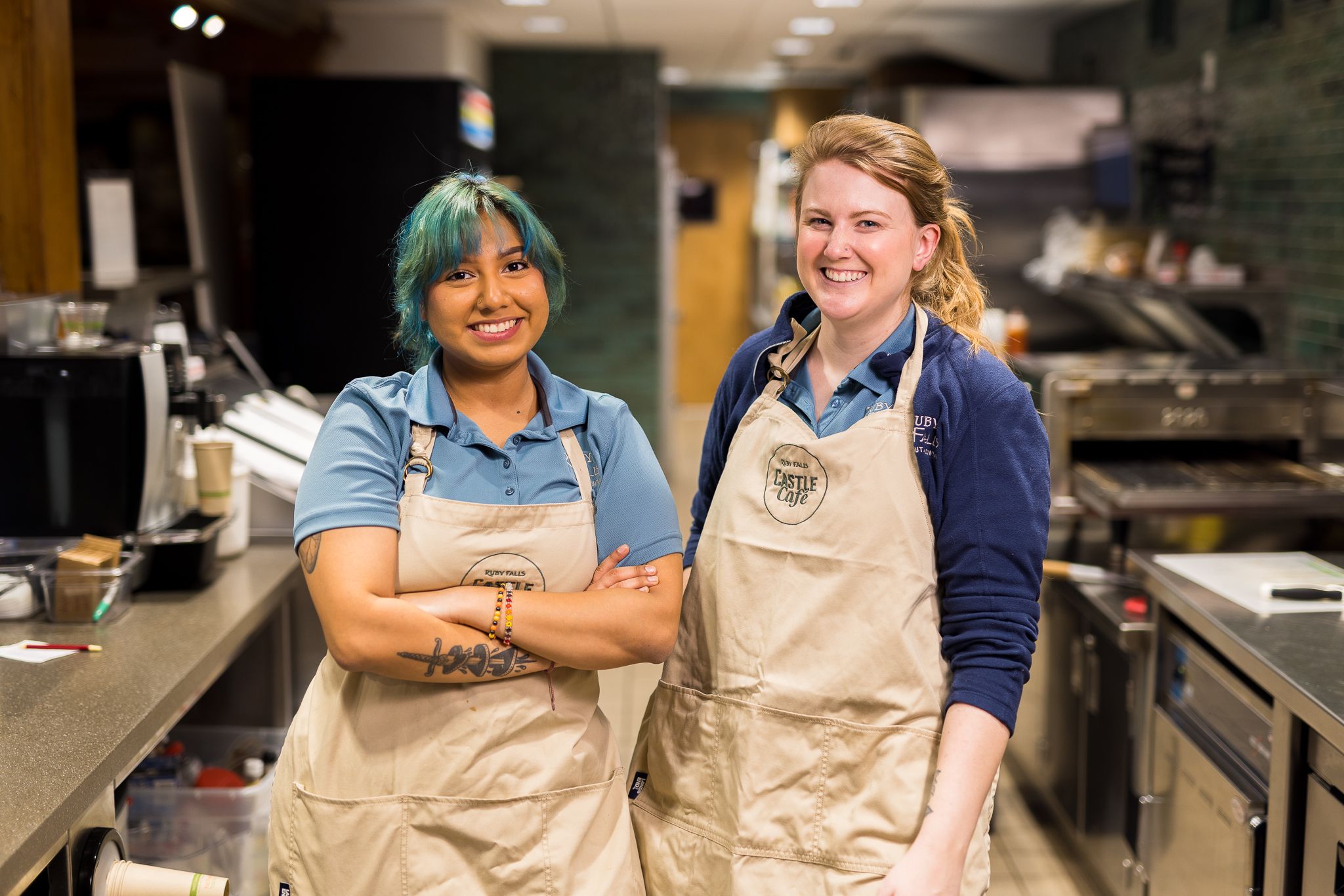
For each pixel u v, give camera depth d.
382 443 1.45
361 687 1.48
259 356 5.49
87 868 1.63
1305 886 1.95
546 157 7.44
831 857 1.45
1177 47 5.21
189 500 2.70
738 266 10.95
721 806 1.53
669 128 10.75
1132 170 5.36
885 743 1.44
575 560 1.49
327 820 1.45
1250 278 4.50
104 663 2.07
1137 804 2.66
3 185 2.78
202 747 2.80
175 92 5.07
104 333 3.10
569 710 1.49
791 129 10.41
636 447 1.56
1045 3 5.83
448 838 1.45
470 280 1.42
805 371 1.58
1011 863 3.12
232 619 2.32
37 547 2.36
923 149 1.45
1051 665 3.20
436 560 1.43
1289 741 1.95
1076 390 3.13
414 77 6.14
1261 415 3.16
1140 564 2.60
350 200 5.43
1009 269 5.45
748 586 1.52
